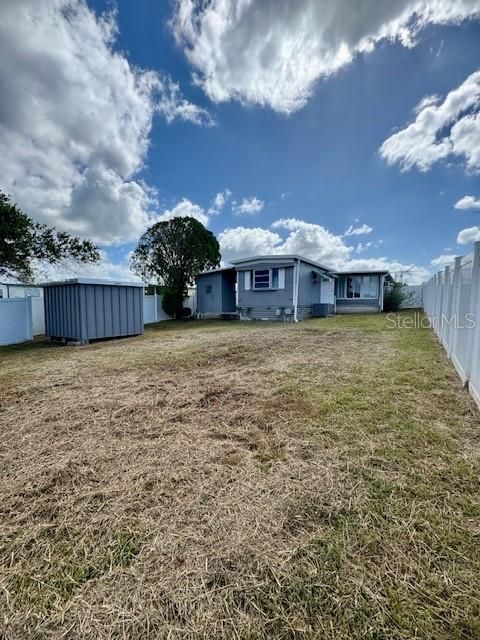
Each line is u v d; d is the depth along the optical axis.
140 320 9.24
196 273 16.44
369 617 1.14
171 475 2.03
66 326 8.09
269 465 2.11
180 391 3.66
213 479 1.98
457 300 4.32
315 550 1.42
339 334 7.83
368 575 1.29
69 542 1.51
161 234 16.38
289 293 13.23
